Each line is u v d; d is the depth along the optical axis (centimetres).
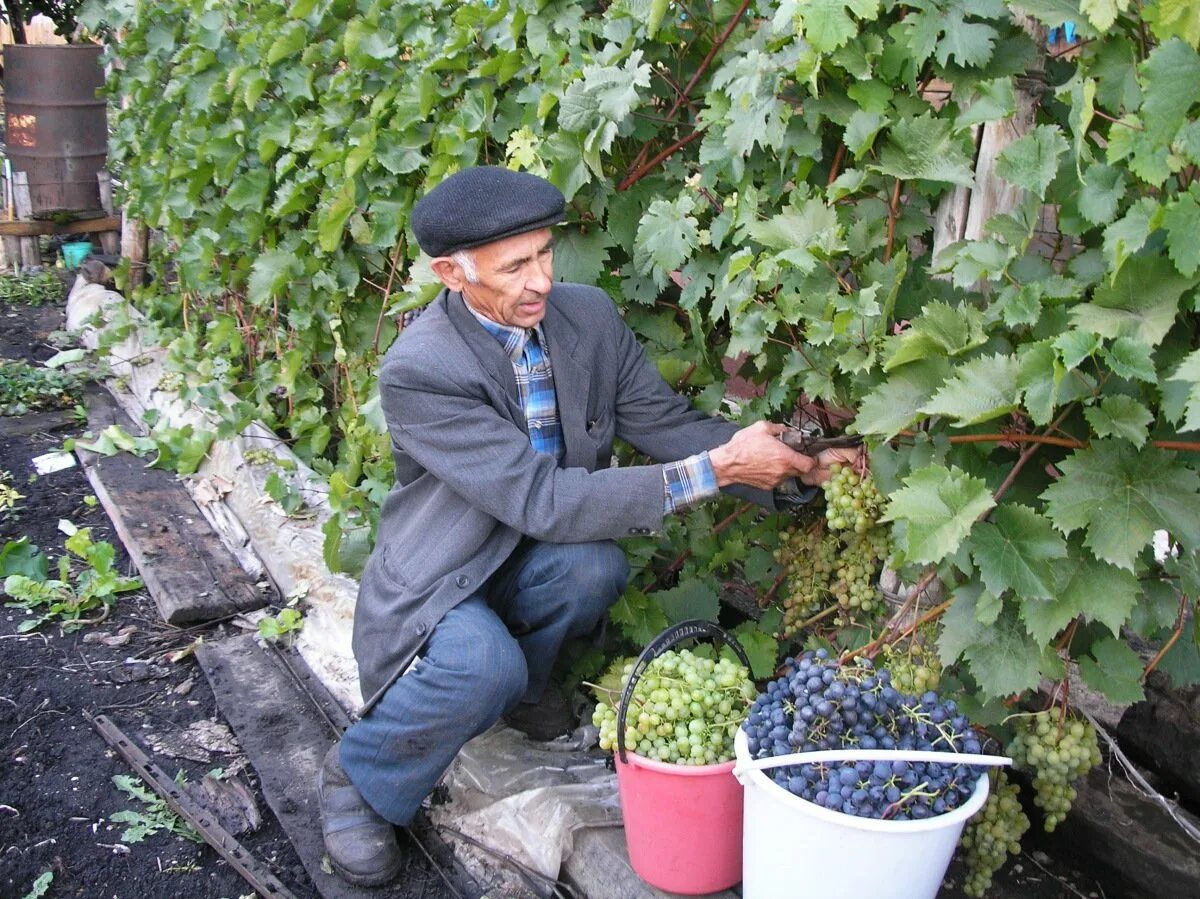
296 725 311
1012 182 189
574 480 242
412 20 353
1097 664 214
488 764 273
